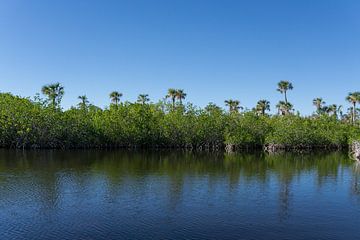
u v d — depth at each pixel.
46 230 22.59
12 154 67.25
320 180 42.56
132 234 22.12
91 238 21.34
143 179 41.03
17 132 78.50
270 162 63.22
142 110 94.06
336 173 48.84
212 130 98.50
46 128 81.56
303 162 64.31
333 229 23.61
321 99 138.25
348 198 32.66
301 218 26.03
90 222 24.31
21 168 47.81
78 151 79.12
